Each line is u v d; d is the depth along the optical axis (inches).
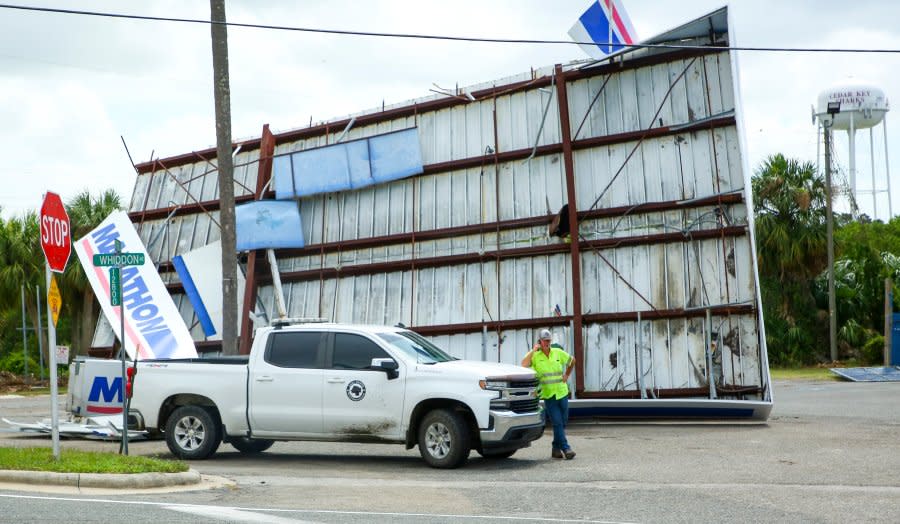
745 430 719.7
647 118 821.2
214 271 991.6
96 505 389.1
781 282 1740.9
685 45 815.7
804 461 539.5
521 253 853.2
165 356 871.1
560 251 837.8
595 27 849.5
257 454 626.2
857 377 1429.6
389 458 601.9
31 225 1851.6
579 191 837.2
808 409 916.6
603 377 803.4
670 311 787.4
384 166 929.5
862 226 1902.1
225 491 452.4
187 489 455.5
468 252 880.9
